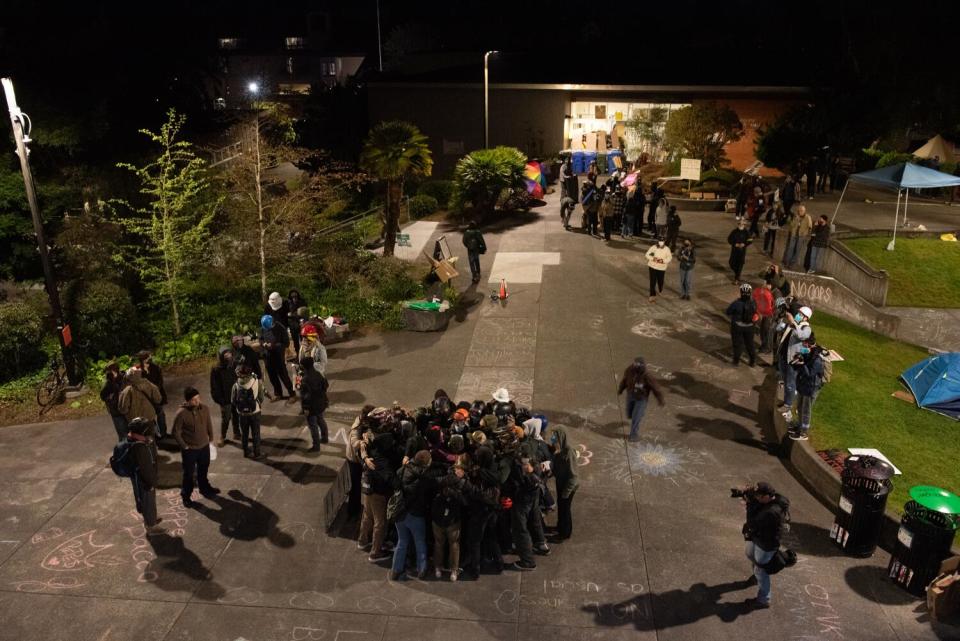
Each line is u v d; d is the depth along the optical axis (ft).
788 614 27.78
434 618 27.78
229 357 39.29
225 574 30.45
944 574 28.22
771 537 26.63
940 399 44.09
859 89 115.24
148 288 58.18
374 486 29.91
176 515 34.40
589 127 118.11
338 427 42.04
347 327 55.16
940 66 116.26
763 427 41.37
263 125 95.71
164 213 55.62
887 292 68.54
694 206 91.15
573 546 31.71
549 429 40.68
